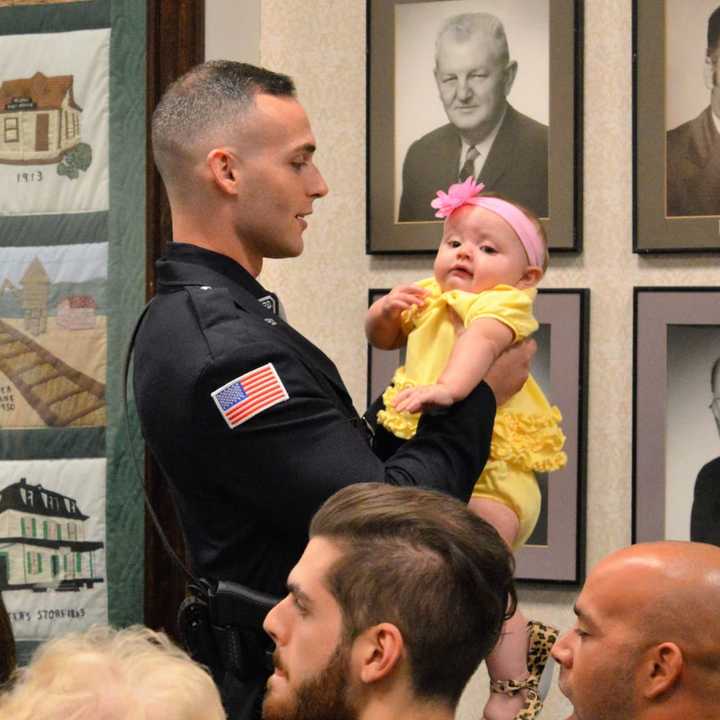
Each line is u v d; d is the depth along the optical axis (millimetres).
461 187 4109
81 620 5105
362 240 5094
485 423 3520
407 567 2430
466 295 3912
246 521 3396
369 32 5035
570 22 4867
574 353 4848
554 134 4875
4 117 5238
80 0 5184
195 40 5062
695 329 4766
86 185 5172
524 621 4352
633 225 4809
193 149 3605
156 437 3449
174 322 3443
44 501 5148
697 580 2564
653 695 2549
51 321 5184
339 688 2438
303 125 3678
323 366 3543
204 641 3389
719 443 4742
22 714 2018
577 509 4824
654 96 4785
